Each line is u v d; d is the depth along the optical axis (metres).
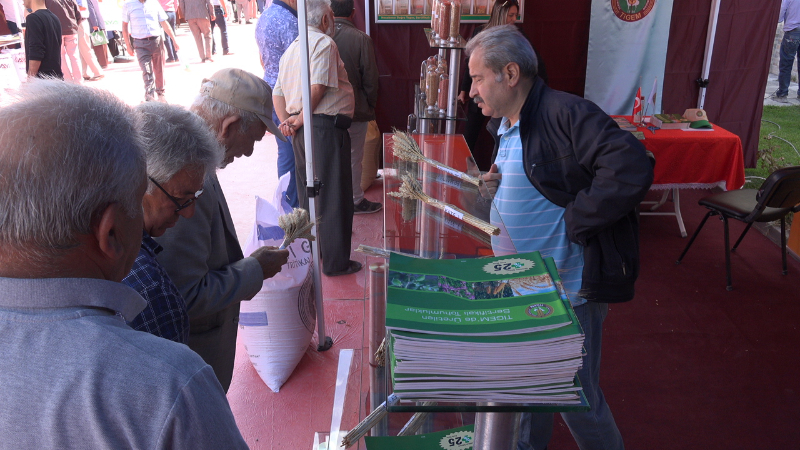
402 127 5.40
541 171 1.96
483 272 0.92
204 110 1.76
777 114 7.92
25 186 0.67
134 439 0.71
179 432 0.72
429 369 0.69
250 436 2.49
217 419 0.77
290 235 1.98
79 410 0.70
